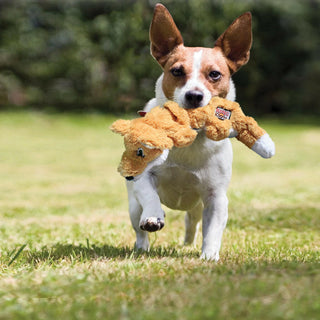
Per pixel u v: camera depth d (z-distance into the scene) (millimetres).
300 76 30484
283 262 4133
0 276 3955
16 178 12430
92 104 26438
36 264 4383
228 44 4613
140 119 4129
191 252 5184
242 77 28359
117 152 17500
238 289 3264
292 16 28922
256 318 2842
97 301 3172
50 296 3330
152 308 3018
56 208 8648
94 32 26562
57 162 15250
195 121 4234
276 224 7121
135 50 25359
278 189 10664
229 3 25969
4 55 26594
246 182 11773
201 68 4418
